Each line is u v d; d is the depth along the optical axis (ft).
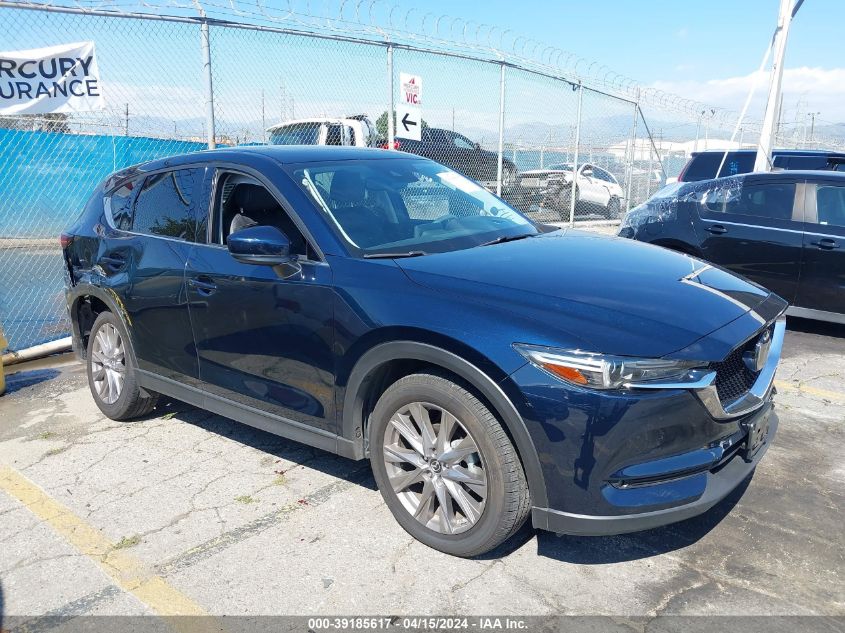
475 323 8.80
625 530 8.44
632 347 8.21
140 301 13.33
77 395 16.98
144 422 14.98
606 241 12.34
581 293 9.14
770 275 21.15
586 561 9.50
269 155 12.30
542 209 42.22
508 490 8.79
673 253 11.92
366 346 9.75
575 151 38.58
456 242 11.43
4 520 11.08
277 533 10.39
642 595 8.76
